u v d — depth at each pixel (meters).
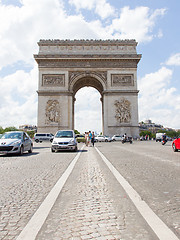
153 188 8.59
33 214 5.94
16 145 21.95
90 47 68.19
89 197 7.48
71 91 65.88
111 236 4.65
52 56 66.31
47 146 43.19
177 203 6.73
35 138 62.53
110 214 5.89
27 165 15.23
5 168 13.92
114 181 9.95
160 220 5.43
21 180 10.29
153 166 14.41
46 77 66.75
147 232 4.81
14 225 5.25
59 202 6.95
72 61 67.56
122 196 7.56
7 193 8.04
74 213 5.99
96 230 4.95
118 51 68.06
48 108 64.94
